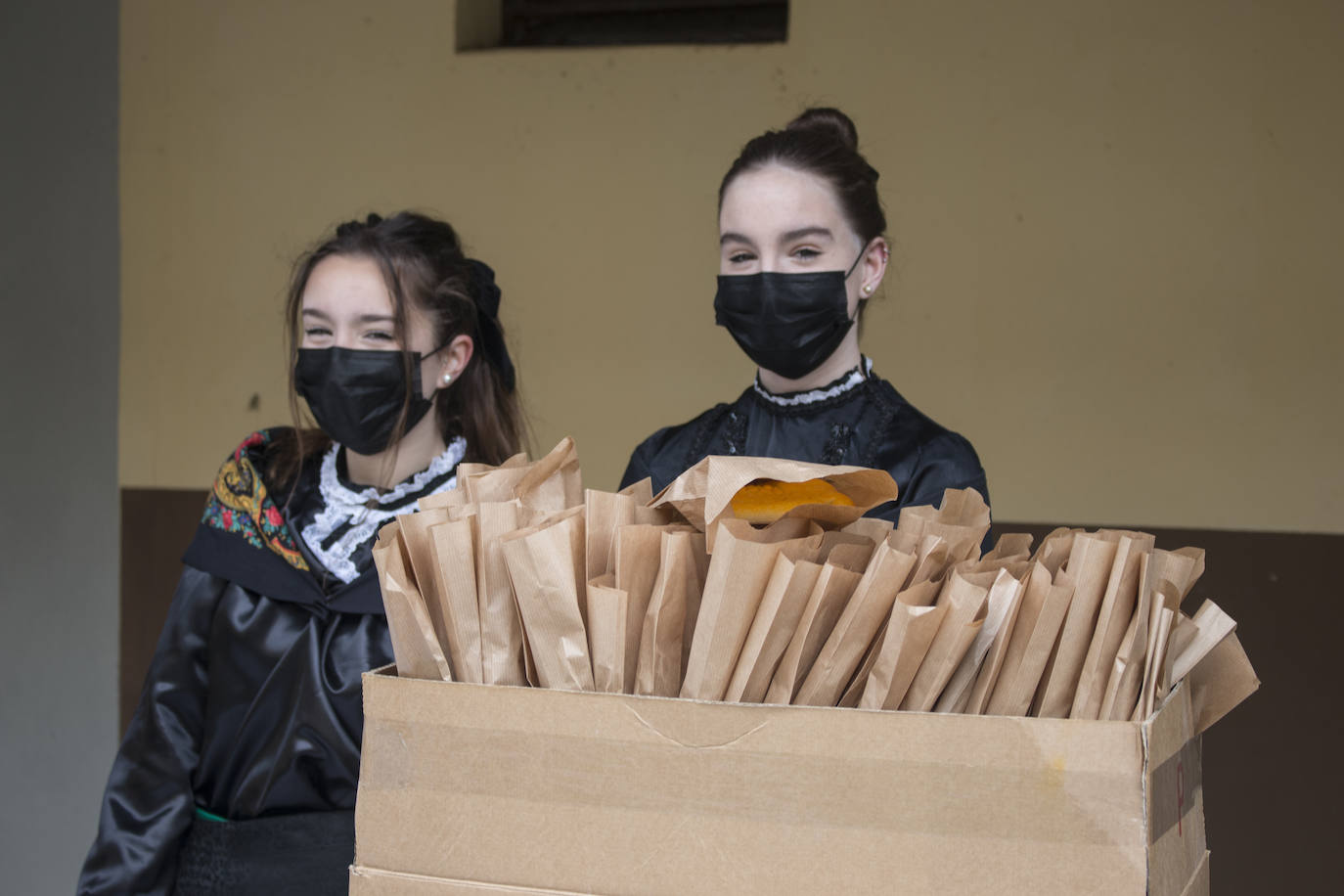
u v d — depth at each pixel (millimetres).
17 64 3025
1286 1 2408
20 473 3074
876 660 849
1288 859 2447
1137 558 835
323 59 2832
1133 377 2514
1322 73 2400
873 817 788
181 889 1452
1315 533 2441
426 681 865
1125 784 760
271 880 1415
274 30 2855
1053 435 2551
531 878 837
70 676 3064
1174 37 2461
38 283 3041
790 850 797
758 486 960
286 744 1426
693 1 2768
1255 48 2428
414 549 934
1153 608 834
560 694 834
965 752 778
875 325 2609
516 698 842
